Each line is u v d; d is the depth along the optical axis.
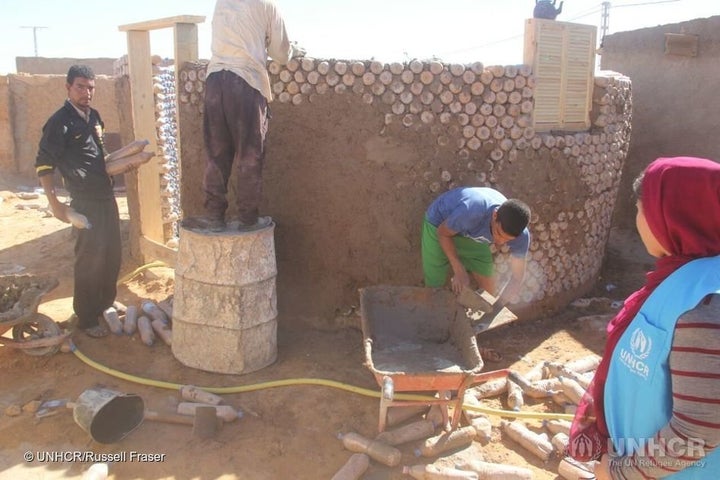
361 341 5.53
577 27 5.62
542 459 3.94
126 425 4.14
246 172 4.64
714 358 1.57
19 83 13.60
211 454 3.91
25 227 9.81
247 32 4.45
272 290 4.95
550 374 4.89
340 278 5.63
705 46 7.98
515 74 5.27
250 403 4.47
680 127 8.44
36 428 4.14
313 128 5.32
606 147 6.20
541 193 5.68
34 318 4.98
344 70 5.17
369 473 3.77
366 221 5.46
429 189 5.37
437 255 4.90
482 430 4.11
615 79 6.10
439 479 3.61
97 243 5.21
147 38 7.21
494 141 5.36
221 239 4.59
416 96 5.20
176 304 4.95
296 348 5.36
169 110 8.13
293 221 5.55
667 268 1.82
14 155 13.78
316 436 4.13
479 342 5.63
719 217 1.68
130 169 5.46
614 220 9.35
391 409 4.34
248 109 4.50
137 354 5.17
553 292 6.17
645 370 1.78
